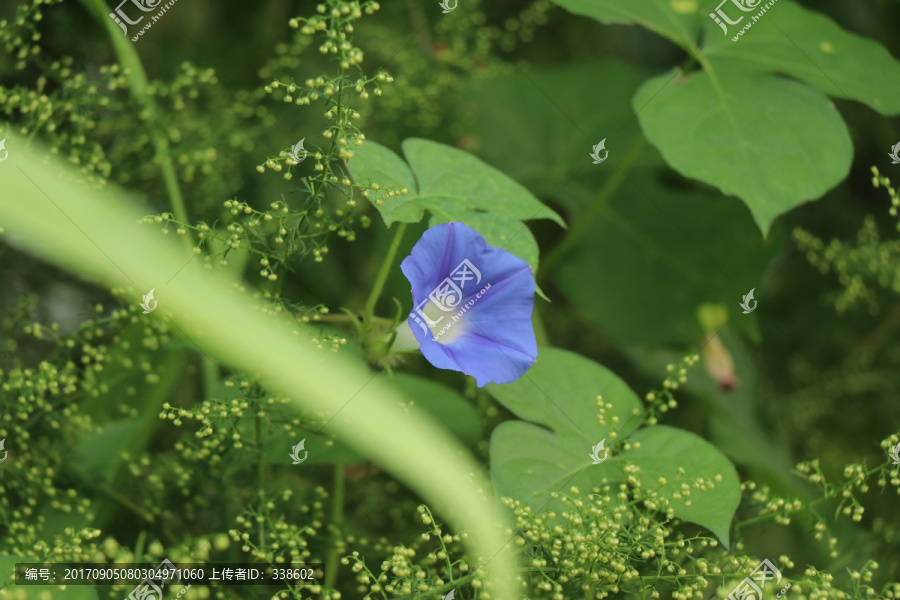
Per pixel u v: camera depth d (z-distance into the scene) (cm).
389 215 88
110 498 94
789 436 110
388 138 106
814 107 97
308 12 110
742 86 97
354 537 94
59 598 85
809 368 112
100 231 88
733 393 106
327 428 90
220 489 94
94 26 103
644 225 106
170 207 99
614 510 87
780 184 94
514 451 89
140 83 98
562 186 107
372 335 90
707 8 99
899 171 111
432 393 95
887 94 98
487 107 107
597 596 86
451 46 108
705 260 105
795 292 114
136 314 91
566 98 108
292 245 88
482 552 87
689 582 88
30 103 94
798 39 98
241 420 91
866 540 97
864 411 111
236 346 88
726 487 89
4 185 87
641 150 107
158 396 97
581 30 114
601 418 90
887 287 110
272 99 106
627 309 105
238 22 110
